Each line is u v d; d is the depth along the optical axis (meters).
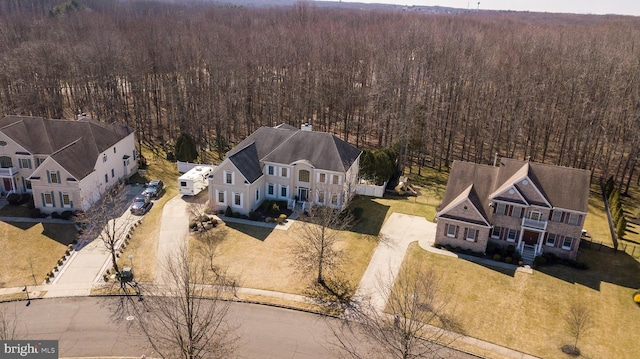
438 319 38.84
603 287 43.84
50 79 90.31
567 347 36.09
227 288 42.28
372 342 36.47
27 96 86.25
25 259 46.19
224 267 45.53
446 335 37.12
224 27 137.88
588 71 74.62
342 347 35.91
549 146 84.50
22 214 55.19
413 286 43.16
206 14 187.00
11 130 58.66
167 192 63.22
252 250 48.72
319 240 45.00
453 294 42.19
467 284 43.72
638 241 52.88
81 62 90.62
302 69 98.19
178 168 71.88
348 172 58.28
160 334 36.09
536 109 75.31
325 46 105.19
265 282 43.47
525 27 152.75
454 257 48.31
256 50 101.25
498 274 45.47
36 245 48.69
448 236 49.97
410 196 64.94
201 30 131.12
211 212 56.91
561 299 41.91
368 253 48.69
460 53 83.38
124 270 42.91
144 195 59.34
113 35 109.81
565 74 77.56
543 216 47.78
